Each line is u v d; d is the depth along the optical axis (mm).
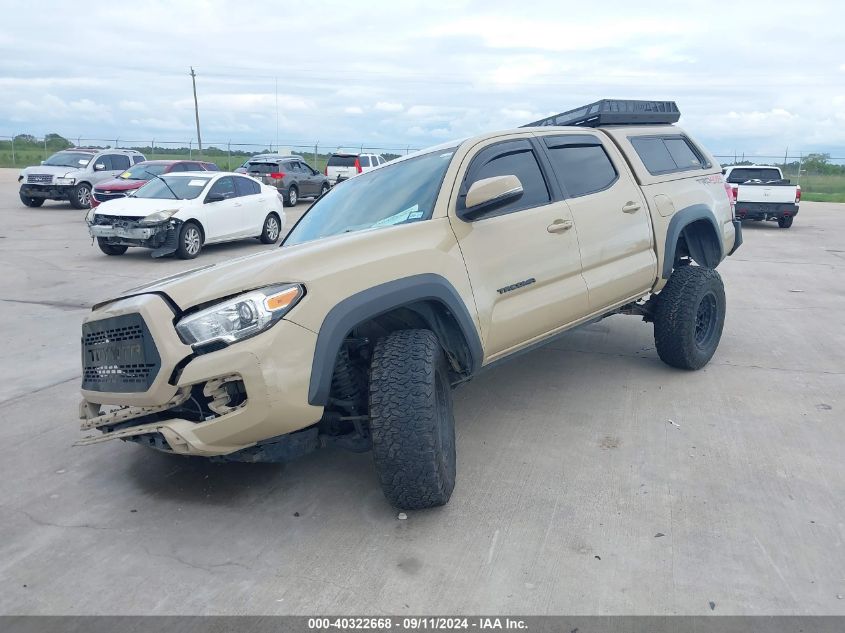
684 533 3166
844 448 4094
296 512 3428
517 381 5391
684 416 4617
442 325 3697
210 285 3166
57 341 6684
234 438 3041
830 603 2668
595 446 4152
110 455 4156
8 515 3436
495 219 4004
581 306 4504
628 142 5336
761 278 10531
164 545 3141
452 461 3449
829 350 6250
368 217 4059
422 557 3002
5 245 13367
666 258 5223
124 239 11820
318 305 3074
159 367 3041
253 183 14664
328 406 3502
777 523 3252
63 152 22328
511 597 2715
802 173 38938
